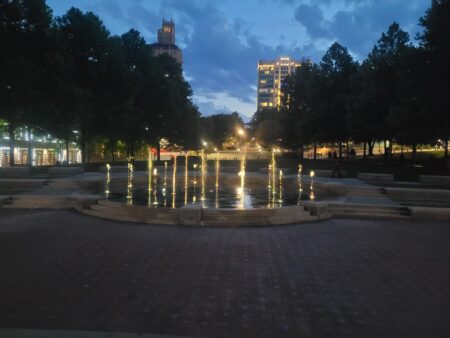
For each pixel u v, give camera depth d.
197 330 5.13
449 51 25.69
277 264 8.27
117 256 8.68
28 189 20.11
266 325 5.34
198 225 12.43
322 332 5.18
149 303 6.02
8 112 30.64
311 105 53.00
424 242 10.58
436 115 29.02
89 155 61.75
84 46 37.00
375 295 6.59
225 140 119.56
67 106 32.94
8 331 4.96
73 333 4.93
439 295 6.63
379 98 38.03
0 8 29.28
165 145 59.03
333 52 51.72
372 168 37.88
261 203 17.03
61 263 8.08
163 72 49.31
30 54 31.39
